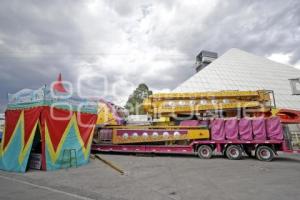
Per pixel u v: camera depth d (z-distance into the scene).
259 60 45.62
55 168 10.22
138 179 8.11
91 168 10.48
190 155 15.40
